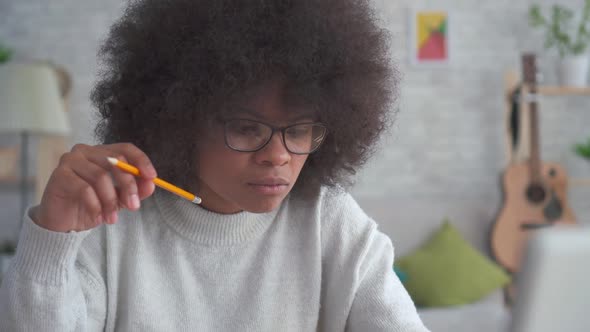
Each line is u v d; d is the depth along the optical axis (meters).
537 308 0.49
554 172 3.60
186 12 0.90
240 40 0.85
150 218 1.04
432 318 2.97
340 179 1.09
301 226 1.10
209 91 0.87
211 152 0.90
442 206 3.56
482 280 3.20
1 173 3.54
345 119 0.96
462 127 3.92
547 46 3.86
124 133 0.98
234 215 1.02
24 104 3.04
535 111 3.63
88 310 0.97
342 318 1.08
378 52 1.01
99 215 0.84
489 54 3.93
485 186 3.93
